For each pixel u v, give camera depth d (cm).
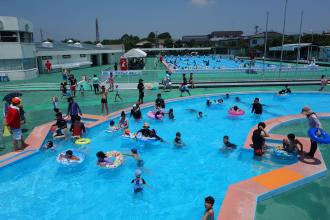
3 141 1120
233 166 936
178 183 839
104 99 1504
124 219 682
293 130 1255
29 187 822
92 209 722
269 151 983
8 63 2906
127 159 996
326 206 677
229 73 2569
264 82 2536
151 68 4200
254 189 707
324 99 1978
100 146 1118
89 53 4738
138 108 1449
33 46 3253
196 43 10962
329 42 5316
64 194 788
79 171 917
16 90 2402
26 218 686
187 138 1215
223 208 628
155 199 761
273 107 1758
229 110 1572
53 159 998
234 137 1225
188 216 689
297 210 661
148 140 1121
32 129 1289
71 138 1185
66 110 1666
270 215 642
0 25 2803
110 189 811
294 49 4816
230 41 9388
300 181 758
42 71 3594
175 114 1608
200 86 2439
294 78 2616
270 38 7212
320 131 871
